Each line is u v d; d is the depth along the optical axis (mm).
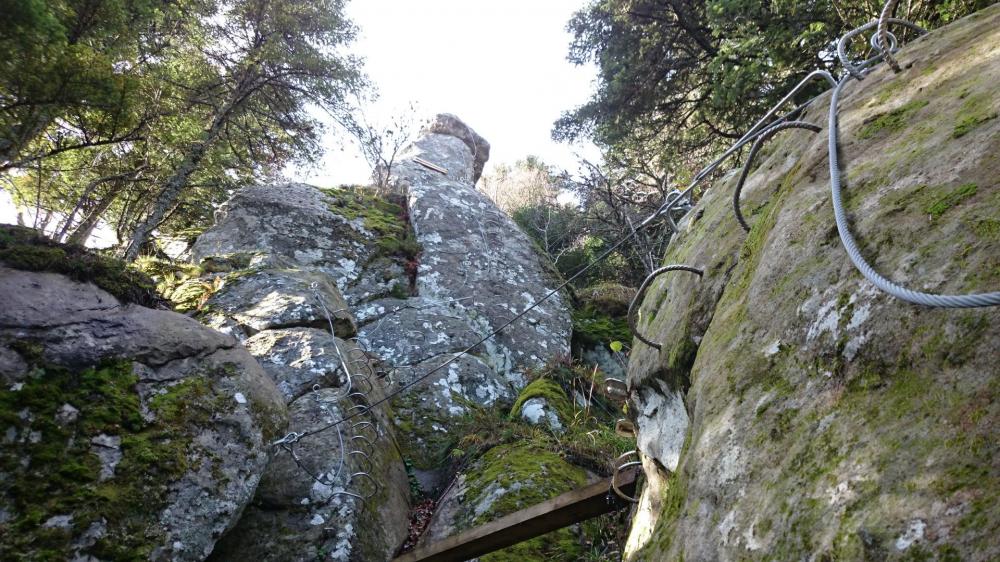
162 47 6438
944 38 1393
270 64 7508
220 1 7426
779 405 1036
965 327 742
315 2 8086
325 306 5090
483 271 8023
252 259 5828
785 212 1361
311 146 8570
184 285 5207
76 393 2465
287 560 3047
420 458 4895
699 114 8703
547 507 2584
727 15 6098
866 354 887
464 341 6566
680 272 2234
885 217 1000
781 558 814
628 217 8922
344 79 7902
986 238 791
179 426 2629
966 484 627
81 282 2875
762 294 1269
